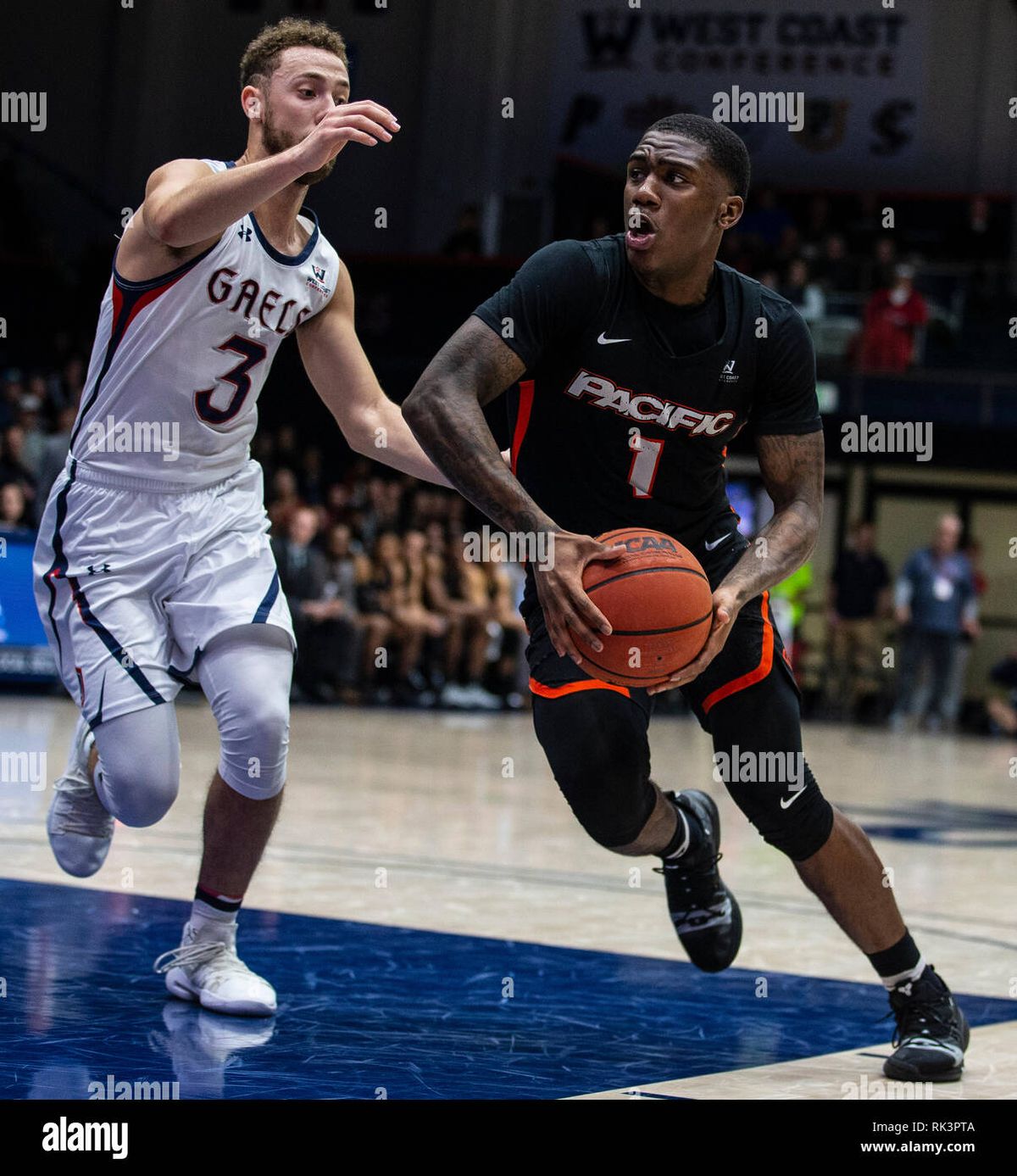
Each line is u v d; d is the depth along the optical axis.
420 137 21.38
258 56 3.31
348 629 14.60
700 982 3.83
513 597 15.94
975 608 16.53
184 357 3.28
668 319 3.07
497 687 15.82
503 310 2.96
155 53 21.67
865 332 17.48
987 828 7.68
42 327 17.78
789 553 3.08
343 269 3.55
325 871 5.20
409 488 16.81
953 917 4.91
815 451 3.23
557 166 19.30
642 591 2.78
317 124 3.23
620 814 3.16
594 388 3.08
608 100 21.19
